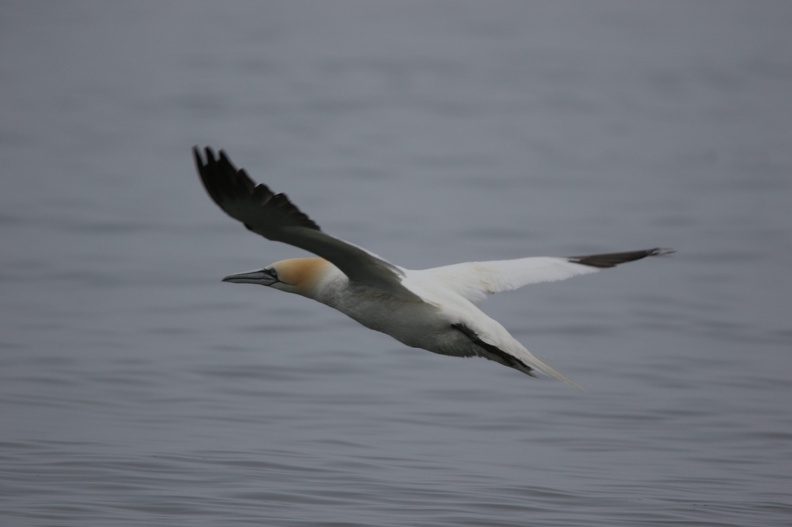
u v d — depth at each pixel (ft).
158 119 147.33
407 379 52.21
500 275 34.58
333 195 104.53
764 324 63.26
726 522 35.73
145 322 62.08
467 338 32.53
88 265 75.61
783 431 45.24
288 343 58.34
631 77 185.06
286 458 40.34
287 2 290.15
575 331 62.54
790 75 187.32
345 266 30.81
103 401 47.03
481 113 155.43
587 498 37.58
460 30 238.07
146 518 34.45
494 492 37.76
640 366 55.01
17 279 71.46
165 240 84.84
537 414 47.32
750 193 105.70
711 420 46.83
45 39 221.46
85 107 154.81
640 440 44.32
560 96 169.17
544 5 285.23
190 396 48.19
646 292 71.56
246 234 87.76
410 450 42.11
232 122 146.10
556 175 115.65
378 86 175.63
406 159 124.57
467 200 102.78
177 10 268.41
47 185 104.94
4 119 143.64
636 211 97.35
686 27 244.83
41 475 37.73
